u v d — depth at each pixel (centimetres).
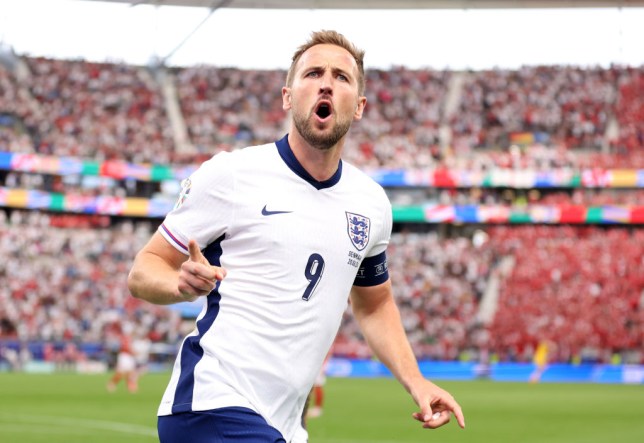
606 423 1959
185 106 5534
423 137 5406
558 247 4872
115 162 4988
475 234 5359
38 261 4597
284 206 409
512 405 2525
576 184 4988
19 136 5022
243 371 393
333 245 413
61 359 4112
